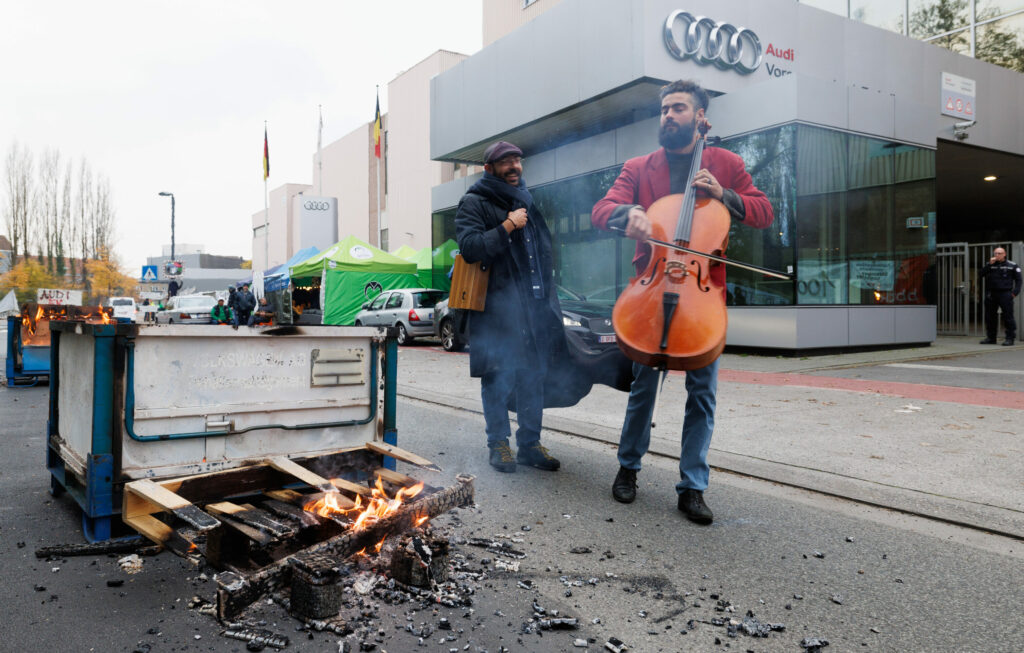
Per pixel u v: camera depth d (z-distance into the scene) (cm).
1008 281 1160
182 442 274
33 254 5188
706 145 314
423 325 1417
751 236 1065
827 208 1034
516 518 311
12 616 209
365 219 3406
